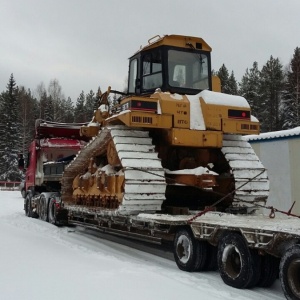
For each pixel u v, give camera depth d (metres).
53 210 12.55
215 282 5.60
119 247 8.50
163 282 5.14
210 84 8.69
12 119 54.66
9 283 4.91
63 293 4.54
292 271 4.49
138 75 8.79
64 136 14.95
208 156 8.12
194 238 6.12
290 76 41.50
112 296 4.46
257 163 7.91
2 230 9.71
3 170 53.06
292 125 38.41
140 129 7.73
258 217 6.95
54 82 71.12
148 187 6.95
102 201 8.34
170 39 8.35
